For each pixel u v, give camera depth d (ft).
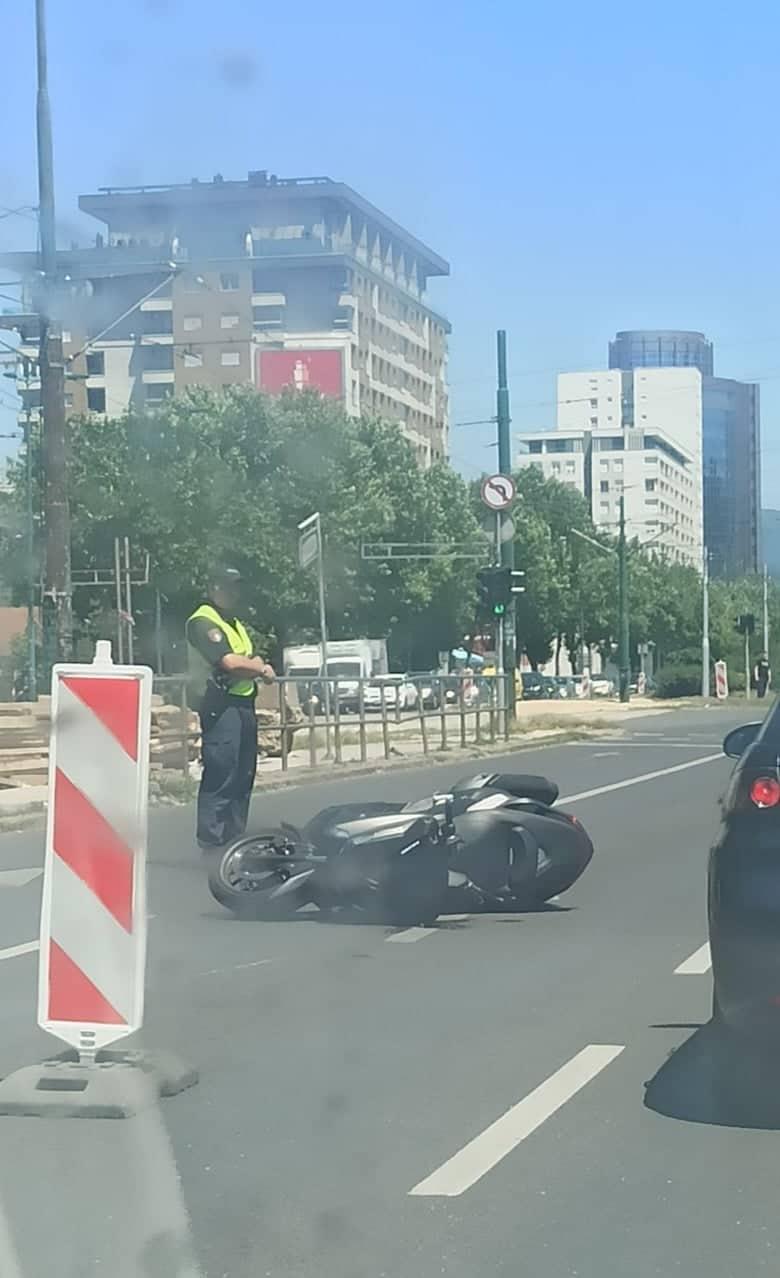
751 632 252.21
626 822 58.34
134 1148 20.04
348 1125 20.98
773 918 20.68
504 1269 16.05
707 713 172.35
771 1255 16.42
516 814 38.45
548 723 128.47
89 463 220.84
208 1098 22.33
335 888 37.24
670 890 42.24
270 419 234.17
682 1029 26.35
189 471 220.02
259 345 399.24
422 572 256.11
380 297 455.63
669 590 347.77
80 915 22.33
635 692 301.02
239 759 38.52
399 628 264.93
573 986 29.91
